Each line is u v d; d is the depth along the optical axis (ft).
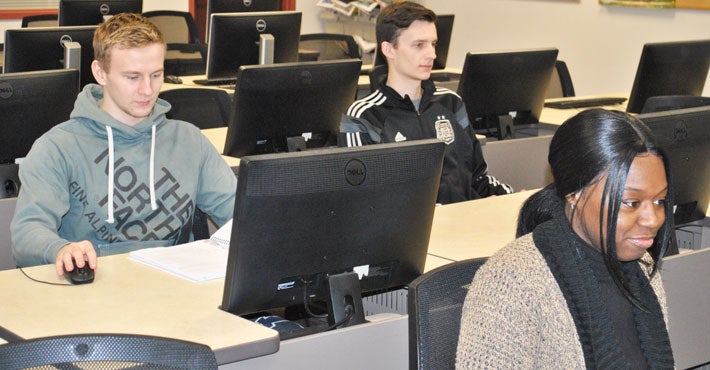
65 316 5.77
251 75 9.26
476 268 5.28
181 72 17.54
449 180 10.08
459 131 10.27
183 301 6.07
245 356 5.39
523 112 12.93
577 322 4.34
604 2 19.79
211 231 9.07
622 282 4.32
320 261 5.78
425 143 6.04
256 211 5.41
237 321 5.72
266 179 5.36
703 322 7.66
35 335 5.45
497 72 12.11
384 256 6.07
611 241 4.19
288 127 9.77
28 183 7.28
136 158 7.72
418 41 9.75
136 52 7.36
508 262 4.36
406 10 9.71
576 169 4.27
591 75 20.42
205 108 11.74
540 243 4.41
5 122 8.99
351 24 25.49
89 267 6.47
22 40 12.67
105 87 7.61
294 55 14.99
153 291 6.26
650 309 4.65
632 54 19.44
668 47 13.57
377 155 5.78
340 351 5.88
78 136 7.56
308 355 5.74
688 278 7.48
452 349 5.05
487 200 9.18
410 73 9.87
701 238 8.93
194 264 6.77
